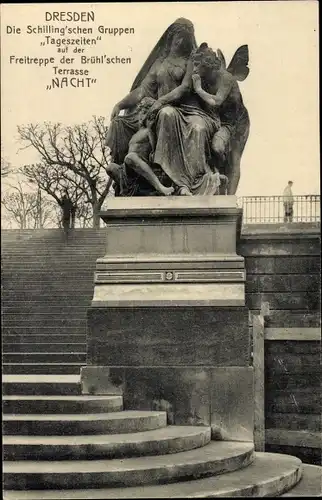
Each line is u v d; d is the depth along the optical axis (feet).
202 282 40.45
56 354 48.62
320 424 42.78
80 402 35.60
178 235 41.75
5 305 59.67
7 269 68.54
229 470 32.96
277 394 43.19
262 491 30.81
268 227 58.49
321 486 33.91
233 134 44.96
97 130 90.27
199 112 43.60
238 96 44.62
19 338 52.80
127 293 40.63
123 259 41.47
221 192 43.29
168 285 40.63
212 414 38.42
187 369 38.86
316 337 43.01
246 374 38.52
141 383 38.88
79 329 55.06
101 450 31.53
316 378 43.04
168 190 42.19
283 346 43.34
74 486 29.32
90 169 92.12
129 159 42.68
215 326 39.42
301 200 58.95
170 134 42.63
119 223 42.24
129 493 28.81
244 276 40.45
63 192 93.40
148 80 44.65
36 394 37.70
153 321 39.86
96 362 39.75
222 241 41.52
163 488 29.68
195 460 31.76
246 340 39.22
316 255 49.16
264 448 41.47
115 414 35.65
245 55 45.37
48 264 72.08
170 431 35.53
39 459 31.27
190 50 44.50
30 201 94.17
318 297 49.16
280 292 49.32
